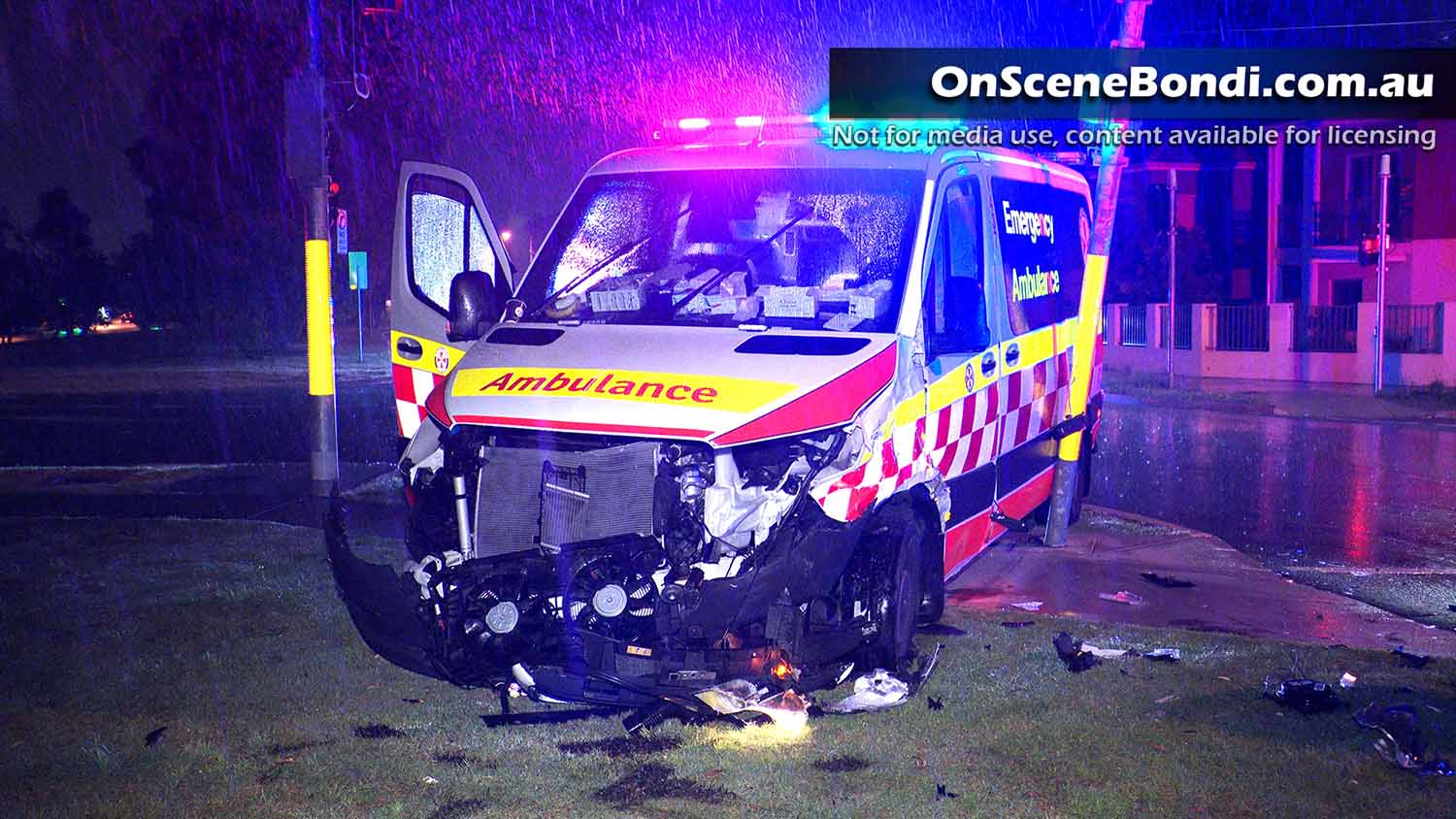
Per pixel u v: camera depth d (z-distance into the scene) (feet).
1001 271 23.38
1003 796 14.42
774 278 20.30
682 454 16.29
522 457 16.39
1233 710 17.25
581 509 15.89
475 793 14.53
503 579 15.88
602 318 19.58
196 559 26.48
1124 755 15.62
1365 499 37.14
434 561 16.65
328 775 15.01
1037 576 25.85
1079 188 30.42
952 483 20.68
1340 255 104.37
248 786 14.73
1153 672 18.99
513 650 15.90
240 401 71.26
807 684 17.03
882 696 17.51
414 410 24.26
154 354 128.98
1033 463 25.77
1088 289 27.45
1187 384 81.51
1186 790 14.57
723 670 16.06
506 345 18.47
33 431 54.49
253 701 17.67
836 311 19.03
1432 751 15.64
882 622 18.04
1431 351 78.38
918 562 19.17
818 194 20.62
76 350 134.72
